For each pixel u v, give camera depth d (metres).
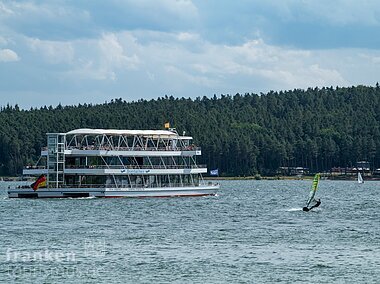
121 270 154.00
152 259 165.12
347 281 145.88
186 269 155.12
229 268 156.25
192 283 143.62
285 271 153.75
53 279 146.25
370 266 158.75
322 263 161.75
